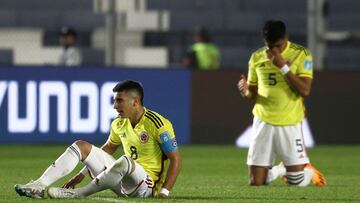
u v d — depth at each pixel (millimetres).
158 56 72375
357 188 33594
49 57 73250
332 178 39875
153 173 26375
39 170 42531
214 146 58656
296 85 33688
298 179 34344
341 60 76875
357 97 59750
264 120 34312
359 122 59938
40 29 74625
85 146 25797
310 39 62531
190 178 39188
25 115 57375
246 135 59062
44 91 57281
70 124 57562
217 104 58781
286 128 34156
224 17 78000
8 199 26375
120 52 72562
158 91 58281
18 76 57156
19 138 57531
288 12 79438
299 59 34000
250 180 34688
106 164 26094
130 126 26328
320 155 53844
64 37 61625
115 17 61750
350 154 54656
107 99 57625
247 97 34938
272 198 28734
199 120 58781
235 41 75812
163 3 80375
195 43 69625
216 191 31500
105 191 29484
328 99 59594
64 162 25500
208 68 62531
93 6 79625
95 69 57531
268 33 33281
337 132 59938
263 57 34344
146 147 26219
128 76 57906
